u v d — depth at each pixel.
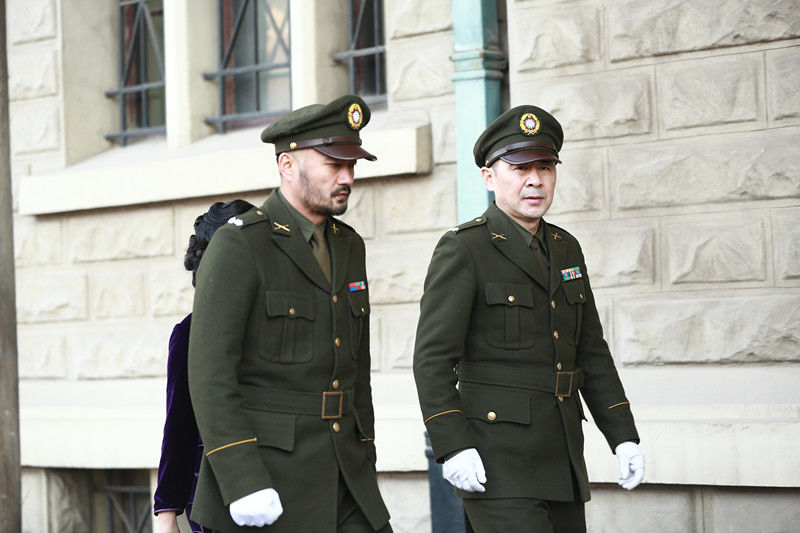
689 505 7.07
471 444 4.86
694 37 7.35
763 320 7.10
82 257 9.78
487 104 7.93
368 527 4.46
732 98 7.24
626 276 7.51
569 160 7.70
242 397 4.28
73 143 10.01
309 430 4.36
